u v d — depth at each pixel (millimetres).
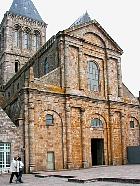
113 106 39625
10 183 21266
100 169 30625
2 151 29875
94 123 37125
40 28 67938
